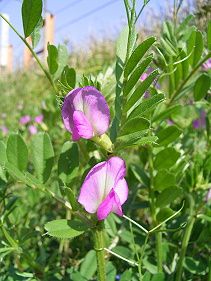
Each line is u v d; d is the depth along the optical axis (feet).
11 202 0.49
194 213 0.48
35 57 0.41
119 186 0.34
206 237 0.48
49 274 0.47
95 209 0.34
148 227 0.52
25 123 1.26
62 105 0.33
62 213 0.67
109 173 0.33
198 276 0.48
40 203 0.69
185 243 0.45
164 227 0.51
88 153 0.47
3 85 2.67
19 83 2.61
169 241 0.51
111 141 0.35
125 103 0.35
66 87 0.38
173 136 0.46
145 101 0.34
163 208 0.46
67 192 0.35
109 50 2.19
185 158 0.54
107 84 0.45
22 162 0.39
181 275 0.46
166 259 0.49
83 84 0.39
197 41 0.47
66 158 0.41
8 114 2.16
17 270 0.46
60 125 0.88
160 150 0.48
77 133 0.33
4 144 0.39
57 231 0.34
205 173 0.51
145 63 0.33
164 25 0.51
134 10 0.35
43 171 0.41
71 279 0.46
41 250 0.51
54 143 0.91
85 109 0.33
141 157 0.53
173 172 0.50
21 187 0.72
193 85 0.52
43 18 0.38
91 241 0.59
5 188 0.46
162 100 0.33
